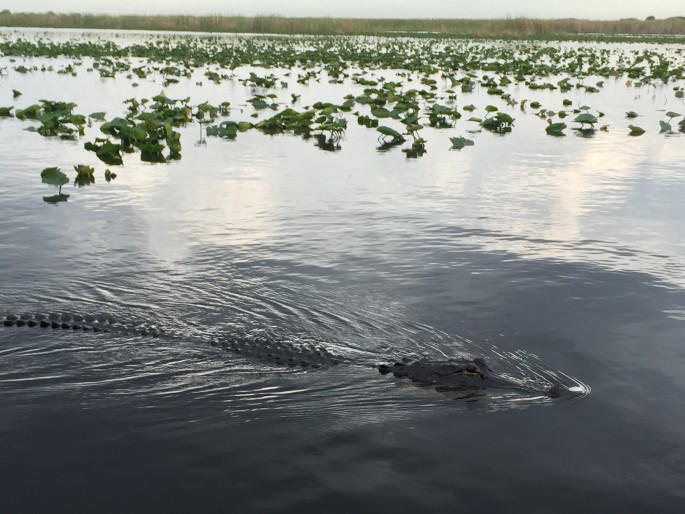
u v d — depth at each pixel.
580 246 9.62
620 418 5.33
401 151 16.83
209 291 7.92
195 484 4.48
